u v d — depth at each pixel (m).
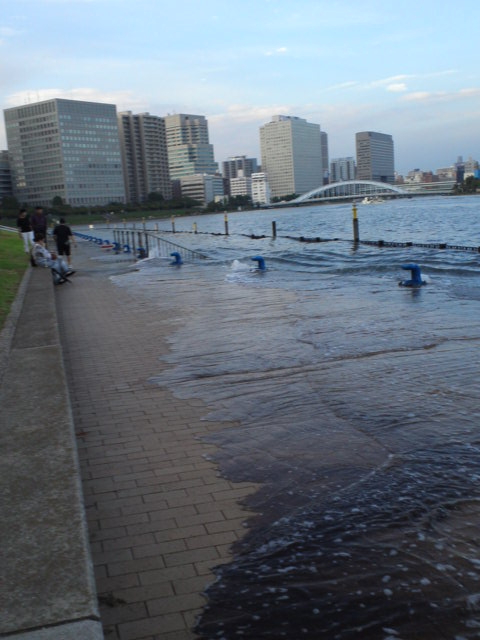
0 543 3.03
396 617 2.88
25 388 5.65
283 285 15.98
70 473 3.79
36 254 19.16
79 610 2.51
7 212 137.38
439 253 22.89
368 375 7.05
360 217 84.38
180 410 6.23
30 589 2.66
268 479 4.48
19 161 194.50
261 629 2.88
